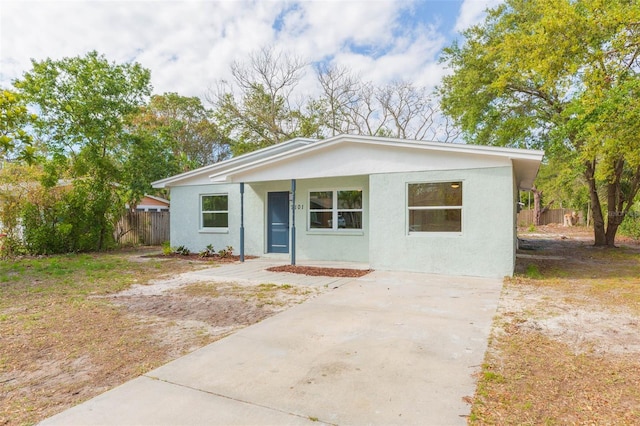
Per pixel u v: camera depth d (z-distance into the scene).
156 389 3.14
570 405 2.84
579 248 15.47
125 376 3.42
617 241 18.45
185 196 14.11
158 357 3.89
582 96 9.56
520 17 13.95
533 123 15.18
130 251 15.27
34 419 2.70
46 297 6.78
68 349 4.15
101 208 14.99
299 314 5.48
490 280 7.98
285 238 12.44
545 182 27.52
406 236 9.04
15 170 13.84
